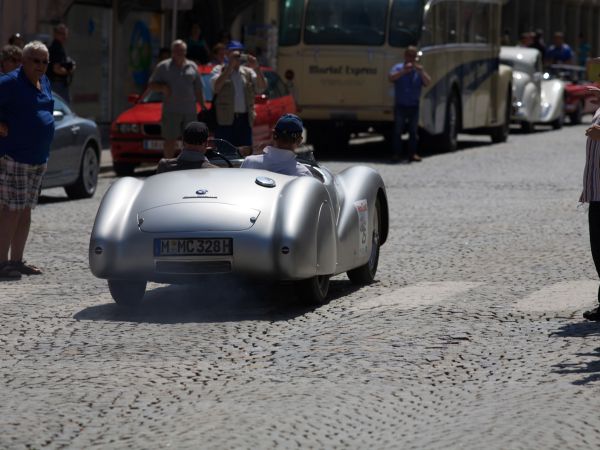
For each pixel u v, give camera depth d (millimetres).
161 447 10352
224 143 19734
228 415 11375
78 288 19078
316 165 19078
